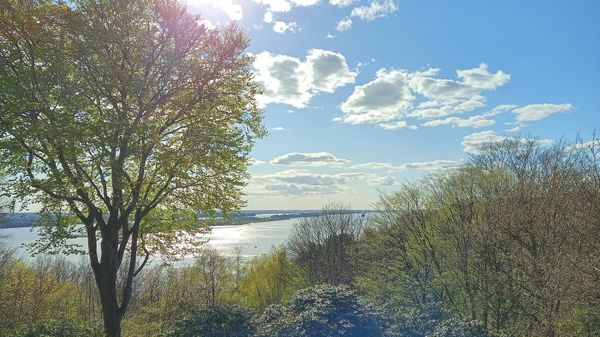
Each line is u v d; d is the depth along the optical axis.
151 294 33.56
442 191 23.72
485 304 17.81
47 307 25.62
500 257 17.38
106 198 15.95
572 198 16.25
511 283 16.72
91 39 14.34
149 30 15.52
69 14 14.19
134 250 17.33
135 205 15.20
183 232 19.92
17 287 24.55
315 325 11.97
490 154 23.78
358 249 34.59
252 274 46.72
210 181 17.33
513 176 21.25
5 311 22.77
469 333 11.01
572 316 13.70
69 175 14.33
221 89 16.92
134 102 15.06
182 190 17.20
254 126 18.14
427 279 22.47
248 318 13.32
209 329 12.34
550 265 14.39
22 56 13.94
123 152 14.27
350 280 40.50
